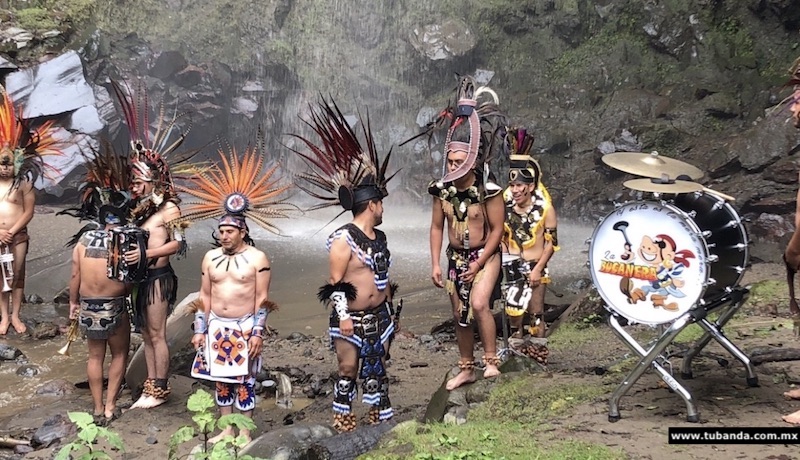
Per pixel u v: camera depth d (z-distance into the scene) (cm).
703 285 450
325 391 755
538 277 706
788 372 559
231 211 596
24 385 814
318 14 2378
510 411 520
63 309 1141
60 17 1916
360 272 562
